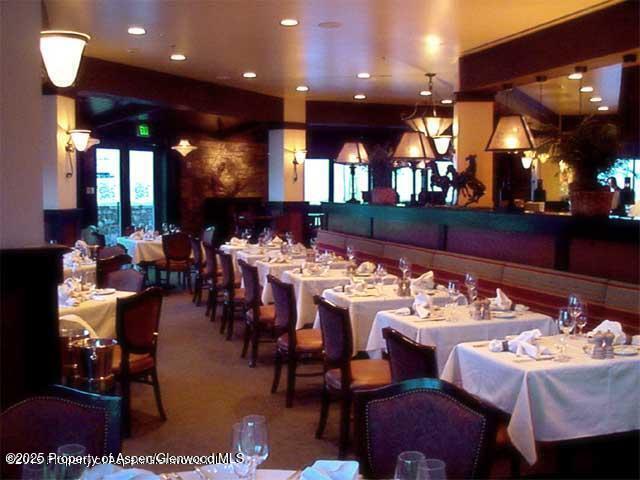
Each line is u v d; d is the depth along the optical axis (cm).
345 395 419
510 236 630
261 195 1605
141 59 1000
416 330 433
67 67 412
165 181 1482
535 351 354
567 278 539
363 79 1172
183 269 1065
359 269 663
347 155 941
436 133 1001
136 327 460
